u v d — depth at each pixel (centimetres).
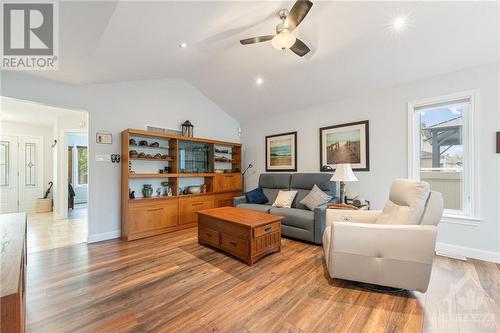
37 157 575
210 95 486
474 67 267
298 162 445
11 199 544
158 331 149
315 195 356
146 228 354
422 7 215
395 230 187
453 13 216
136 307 174
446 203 297
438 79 292
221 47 305
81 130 500
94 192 337
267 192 451
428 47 259
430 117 308
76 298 186
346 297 188
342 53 293
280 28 209
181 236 360
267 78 386
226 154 532
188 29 236
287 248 305
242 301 183
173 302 181
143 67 322
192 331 149
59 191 488
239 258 268
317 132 416
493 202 255
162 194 411
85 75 295
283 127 473
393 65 296
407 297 188
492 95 256
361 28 250
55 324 155
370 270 192
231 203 493
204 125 488
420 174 316
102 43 219
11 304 78
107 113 353
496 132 254
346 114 378
